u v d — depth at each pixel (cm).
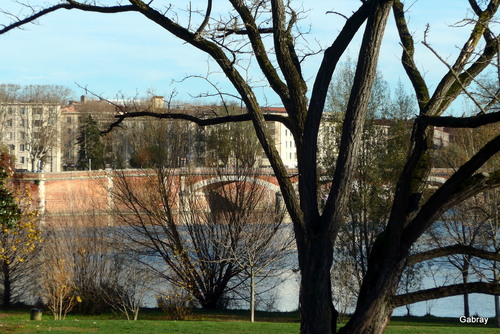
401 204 746
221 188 4041
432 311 4059
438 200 748
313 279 779
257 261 3522
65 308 3550
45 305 3781
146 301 3931
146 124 4106
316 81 789
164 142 4091
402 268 769
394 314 3950
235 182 3994
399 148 3919
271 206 3834
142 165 4088
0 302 3900
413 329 2488
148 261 4209
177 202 4281
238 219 3747
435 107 794
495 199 2616
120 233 4025
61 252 3728
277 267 4150
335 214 777
